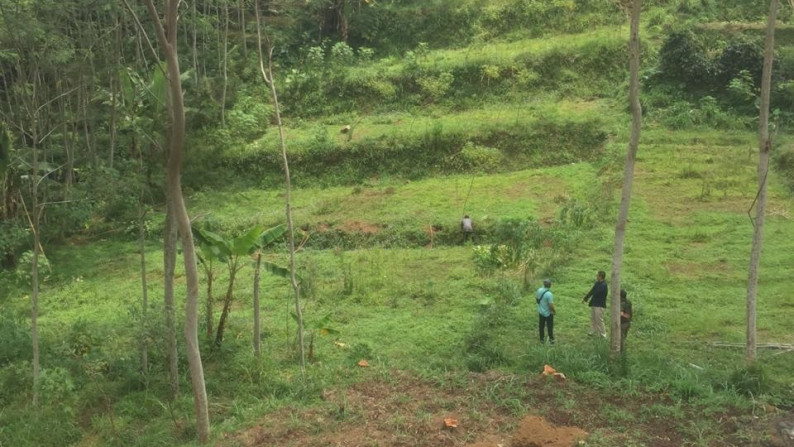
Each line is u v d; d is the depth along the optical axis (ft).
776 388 33.53
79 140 84.53
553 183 71.72
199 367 31.53
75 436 34.32
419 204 69.92
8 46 65.31
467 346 40.52
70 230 72.43
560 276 50.80
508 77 93.76
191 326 31.14
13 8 58.80
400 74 96.68
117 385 38.34
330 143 83.71
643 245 55.36
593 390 33.94
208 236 40.57
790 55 83.66
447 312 47.09
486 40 107.14
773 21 34.55
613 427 30.58
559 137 79.77
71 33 78.54
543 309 40.09
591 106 86.02
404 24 113.29
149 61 96.53
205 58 100.78
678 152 73.10
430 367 37.93
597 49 93.04
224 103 90.63
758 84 80.53
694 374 34.96
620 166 71.26
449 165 80.02
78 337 43.21
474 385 34.88
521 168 78.23
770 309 44.29
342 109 95.35
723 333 41.19
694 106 81.35
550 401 32.94
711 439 29.30
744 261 51.37
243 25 103.86
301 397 35.37
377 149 81.97
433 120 88.12
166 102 37.01
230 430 32.22
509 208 65.67
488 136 81.15
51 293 58.29
